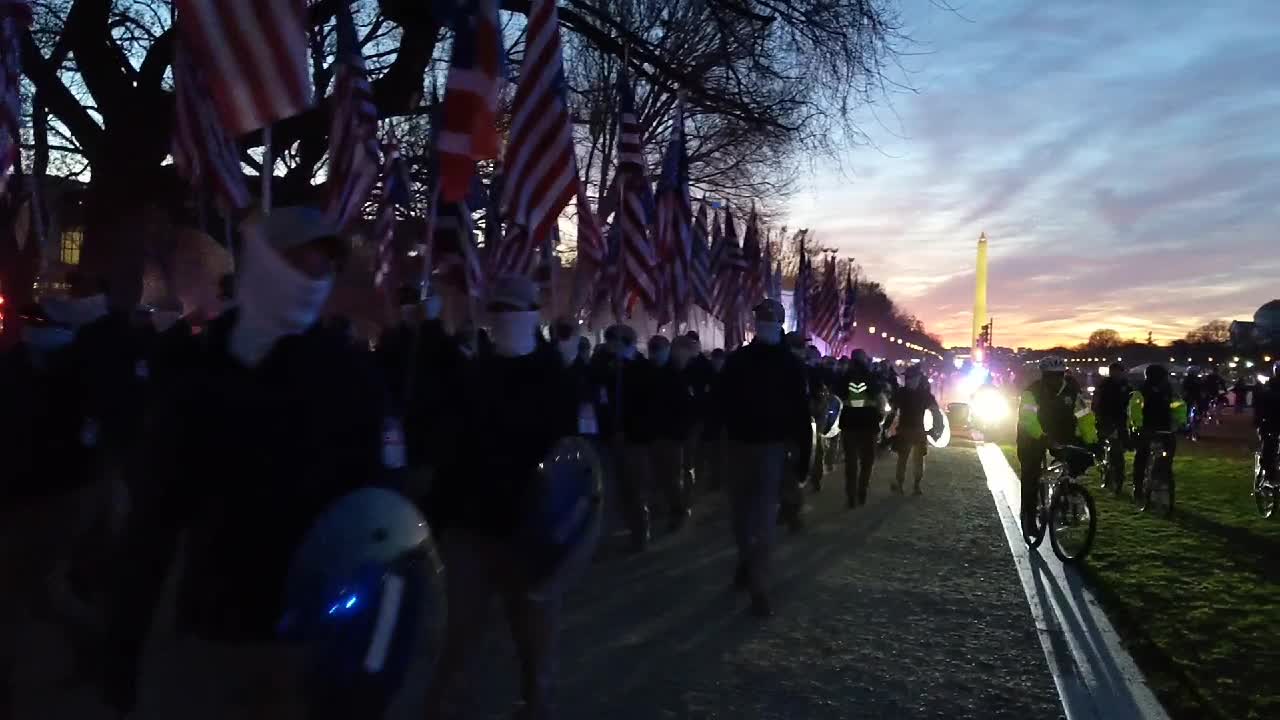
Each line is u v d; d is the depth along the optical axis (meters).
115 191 12.91
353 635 2.65
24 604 4.84
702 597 7.66
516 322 4.18
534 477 4.09
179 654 2.82
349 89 9.12
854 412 12.79
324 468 2.77
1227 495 15.09
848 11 14.74
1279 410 12.91
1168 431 13.05
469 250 8.80
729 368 7.23
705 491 13.84
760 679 5.75
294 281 2.71
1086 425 9.82
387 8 13.34
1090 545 9.26
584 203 10.57
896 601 7.76
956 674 5.99
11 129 6.62
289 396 2.73
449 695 4.26
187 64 8.96
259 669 2.69
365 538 2.70
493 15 6.52
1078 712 5.39
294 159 16.98
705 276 15.30
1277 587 8.48
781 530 10.95
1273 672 6.15
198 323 8.73
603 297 13.72
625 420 9.33
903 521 11.81
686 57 16.97
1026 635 6.92
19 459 4.74
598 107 20.75
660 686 5.57
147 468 2.74
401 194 11.03
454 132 6.50
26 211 9.86
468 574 4.18
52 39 15.92
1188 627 7.16
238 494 2.70
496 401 4.12
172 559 2.79
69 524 4.90
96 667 5.11
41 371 4.83
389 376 6.37
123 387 5.06
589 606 7.32
